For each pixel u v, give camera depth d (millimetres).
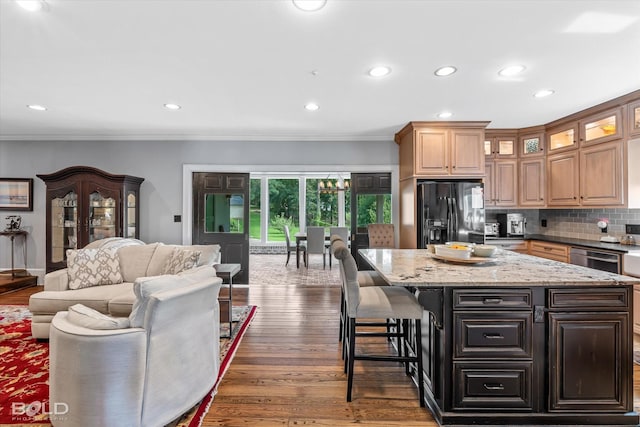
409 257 2498
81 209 4285
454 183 3926
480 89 2947
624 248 3039
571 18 1843
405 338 2270
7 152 4734
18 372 2221
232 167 4785
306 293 4422
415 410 1891
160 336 1637
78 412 1491
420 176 3994
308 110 3561
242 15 1801
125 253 3271
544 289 1752
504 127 4328
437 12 1784
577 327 1744
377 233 4613
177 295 1658
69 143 4734
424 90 2969
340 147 4785
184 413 1812
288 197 8766
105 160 4742
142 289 1606
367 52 2246
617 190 3244
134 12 1766
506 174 4410
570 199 3832
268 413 1846
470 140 4016
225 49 2195
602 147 3404
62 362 1531
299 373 2289
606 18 1838
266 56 2299
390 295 2062
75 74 2594
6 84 2799
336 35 2021
